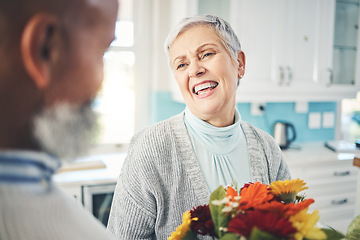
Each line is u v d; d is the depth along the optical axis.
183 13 2.37
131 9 2.72
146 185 0.94
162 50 2.73
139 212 0.95
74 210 0.43
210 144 1.00
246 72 2.51
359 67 2.86
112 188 2.08
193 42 0.97
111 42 0.49
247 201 0.56
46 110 0.41
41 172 0.41
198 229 0.59
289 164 2.45
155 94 2.75
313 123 3.18
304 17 2.61
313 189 2.53
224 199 0.57
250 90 2.52
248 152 1.05
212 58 0.97
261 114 3.01
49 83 0.40
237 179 1.00
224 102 0.99
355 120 3.37
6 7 0.37
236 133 1.04
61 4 0.40
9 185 0.37
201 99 0.98
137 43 2.76
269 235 0.46
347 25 2.78
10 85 0.38
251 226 0.48
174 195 0.96
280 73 2.58
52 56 0.40
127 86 2.78
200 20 0.98
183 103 2.81
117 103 2.75
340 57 2.79
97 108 0.50
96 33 0.44
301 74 2.67
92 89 0.46
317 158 2.55
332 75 2.78
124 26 2.73
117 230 0.98
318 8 2.64
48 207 0.39
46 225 0.37
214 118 1.01
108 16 0.46
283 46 2.58
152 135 1.00
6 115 0.38
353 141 3.29
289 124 2.87
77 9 0.41
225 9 2.41
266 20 2.51
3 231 0.35
